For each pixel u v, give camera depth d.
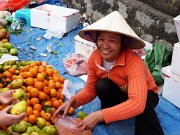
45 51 3.89
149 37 3.80
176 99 2.87
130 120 2.65
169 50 3.51
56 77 2.96
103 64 2.27
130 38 2.09
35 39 4.19
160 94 3.08
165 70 2.90
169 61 3.41
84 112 2.64
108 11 4.42
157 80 3.16
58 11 4.62
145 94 1.99
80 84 3.19
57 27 4.34
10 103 2.19
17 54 3.68
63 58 3.71
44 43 4.09
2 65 3.11
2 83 2.76
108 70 2.26
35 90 2.57
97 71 2.36
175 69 2.79
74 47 3.99
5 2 4.89
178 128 2.65
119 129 2.58
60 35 4.24
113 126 2.60
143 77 2.06
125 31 1.98
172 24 3.43
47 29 4.45
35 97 2.58
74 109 2.74
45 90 2.65
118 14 2.08
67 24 4.29
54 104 2.64
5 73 2.86
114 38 2.01
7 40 3.92
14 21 4.55
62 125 2.15
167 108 2.88
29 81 2.68
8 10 4.88
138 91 1.97
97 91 2.38
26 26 4.59
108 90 2.32
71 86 3.02
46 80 2.85
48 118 2.45
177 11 3.40
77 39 3.59
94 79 2.42
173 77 2.82
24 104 2.14
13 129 2.20
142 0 3.91
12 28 4.43
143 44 2.06
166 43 3.57
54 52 3.85
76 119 2.26
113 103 2.44
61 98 2.80
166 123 2.70
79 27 4.62
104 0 4.43
